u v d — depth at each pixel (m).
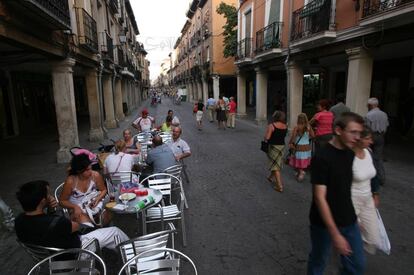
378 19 6.54
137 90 36.91
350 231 2.30
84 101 24.69
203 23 30.00
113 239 3.21
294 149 6.18
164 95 82.19
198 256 3.59
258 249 3.73
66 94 8.16
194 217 4.68
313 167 2.30
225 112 14.56
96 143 11.38
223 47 26.25
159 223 4.47
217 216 4.70
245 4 16.33
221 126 15.61
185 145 6.12
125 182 4.22
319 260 2.55
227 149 9.79
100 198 3.85
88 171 3.76
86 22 9.43
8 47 7.30
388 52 10.49
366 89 7.96
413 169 6.84
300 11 10.16
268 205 5.08
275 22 12.09
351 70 8.12
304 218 4.58
